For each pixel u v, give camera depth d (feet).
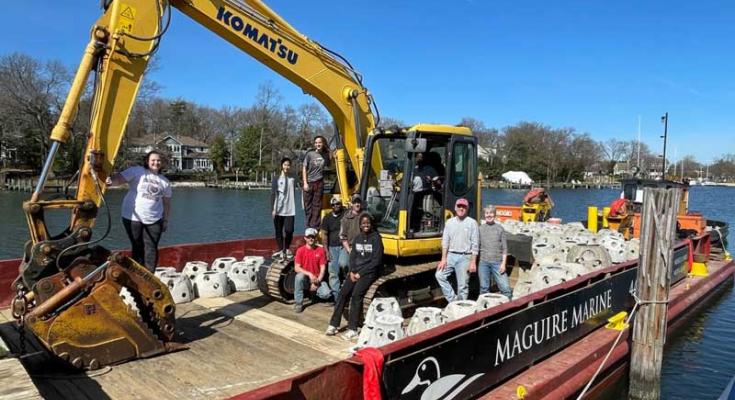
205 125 330.54
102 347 15.61
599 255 28.63
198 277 24.75
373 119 25.46
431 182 23.79
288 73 22.41
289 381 10.02
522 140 289.94
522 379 17.12
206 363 16.37
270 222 109.81
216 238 88.48
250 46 21.07
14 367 11.88
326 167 27.27
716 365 26.48
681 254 34.86
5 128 174.91
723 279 39.60
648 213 20.71
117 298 15.78
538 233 38.60
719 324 32.81
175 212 127.13
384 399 11.91
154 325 17.07
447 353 13.99
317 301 24.18
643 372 21.06
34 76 162.61
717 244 47.14
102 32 16.26
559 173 293.02
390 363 12.11
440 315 18.79
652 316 20.81
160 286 16.79
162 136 271.08
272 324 20.65
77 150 76.23
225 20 20.25
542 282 24.32
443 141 23.97
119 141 16.67
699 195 240.53
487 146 304.91
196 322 20.68
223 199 165.89
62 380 14.71
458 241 22.48
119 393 14.10
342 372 11.11
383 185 23.03
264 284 23.56
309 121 258.16
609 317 24.16
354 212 22.62
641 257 20.98
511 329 16.87
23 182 168.86
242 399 9.20
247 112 288.71
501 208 56.80
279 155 239.09
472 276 25.76
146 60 17.02
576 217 126.52
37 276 14.87
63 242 15.19
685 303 31.50
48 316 14.76
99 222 90.68
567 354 19.74
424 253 23.21
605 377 21.22
